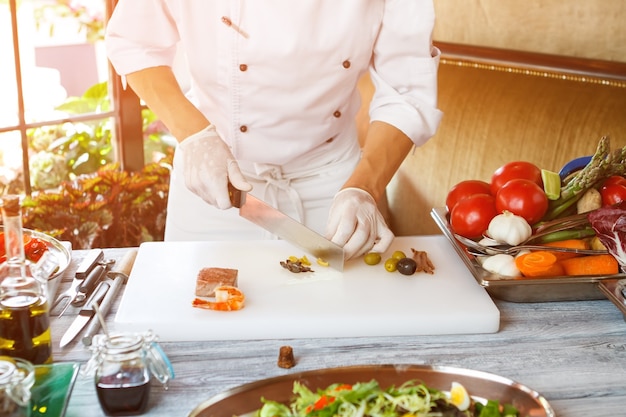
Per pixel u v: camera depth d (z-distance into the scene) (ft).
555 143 7.89
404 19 6.43
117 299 5.27
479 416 3.96
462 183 6.13
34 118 10.38
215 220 7.07
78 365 4.25
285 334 4.89
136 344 4.05
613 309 5.33
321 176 7.09
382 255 5.87
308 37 6.33
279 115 6.68
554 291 5.33
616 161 5.71
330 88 6.63
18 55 10.07
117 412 4.06
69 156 10.68
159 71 6.64
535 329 5.07
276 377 4.22
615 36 8.29
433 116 6.56
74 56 10.43
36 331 4.29
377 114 6.64
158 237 9.91
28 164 10.47
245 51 6.38
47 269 5.18
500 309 5.32
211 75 6.60
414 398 3.91
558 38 8.92
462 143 8.93
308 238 5.54
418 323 4.96
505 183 5.84
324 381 4.23
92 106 10.72
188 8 6.34
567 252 5.43
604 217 5.24
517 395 4.11
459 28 10.21
